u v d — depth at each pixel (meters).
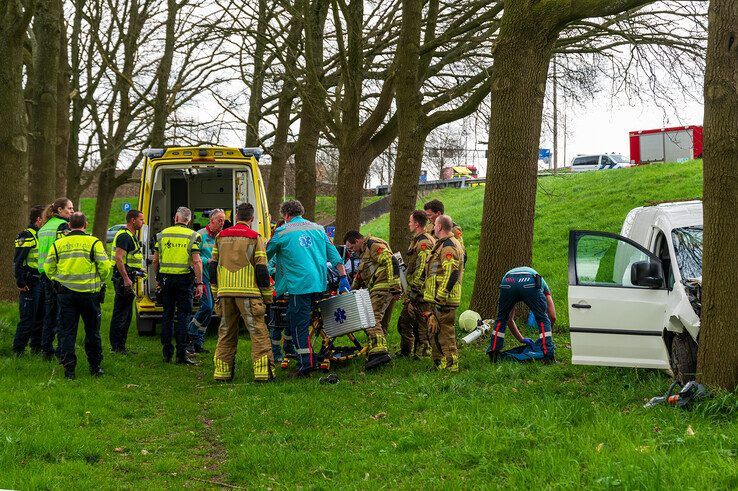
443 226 8.91
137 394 8.27
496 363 9.10
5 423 6.52
